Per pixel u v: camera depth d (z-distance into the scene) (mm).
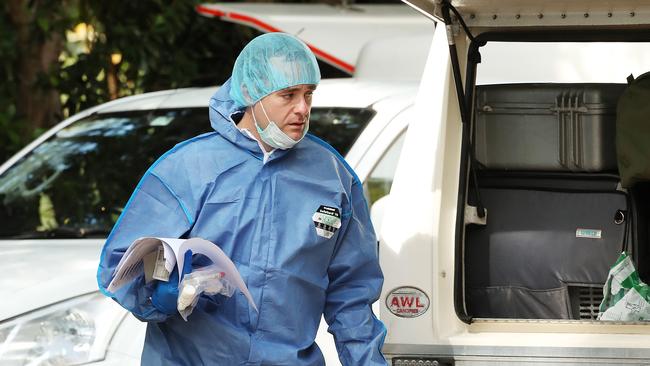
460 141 10922
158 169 9602
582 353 10148
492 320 10555
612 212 11883
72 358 12266
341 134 14547
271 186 9547
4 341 12297
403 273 10516
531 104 11883
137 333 12352
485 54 16297
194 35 25516
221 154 9594
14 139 23547
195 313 9453
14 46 24172
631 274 11336
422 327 10430
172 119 16328
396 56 17672
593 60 15906
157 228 9492
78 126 16953
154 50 24344
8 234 15492
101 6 24266
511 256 11891
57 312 12461
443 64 11000
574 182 11969
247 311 9398
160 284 9109
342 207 9812
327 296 9953
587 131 11820
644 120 11359
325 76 21109
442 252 10594
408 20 20438
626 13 10633
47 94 24531
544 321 10508
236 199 9484
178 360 9633
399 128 14430
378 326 10023
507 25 10836
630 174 11375
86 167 16125
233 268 9047
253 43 9570
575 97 11828
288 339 9508
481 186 12086
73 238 15234
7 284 12836
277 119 9438
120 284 9141
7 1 24453
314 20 20562
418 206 10648
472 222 11719
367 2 27625
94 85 24312
